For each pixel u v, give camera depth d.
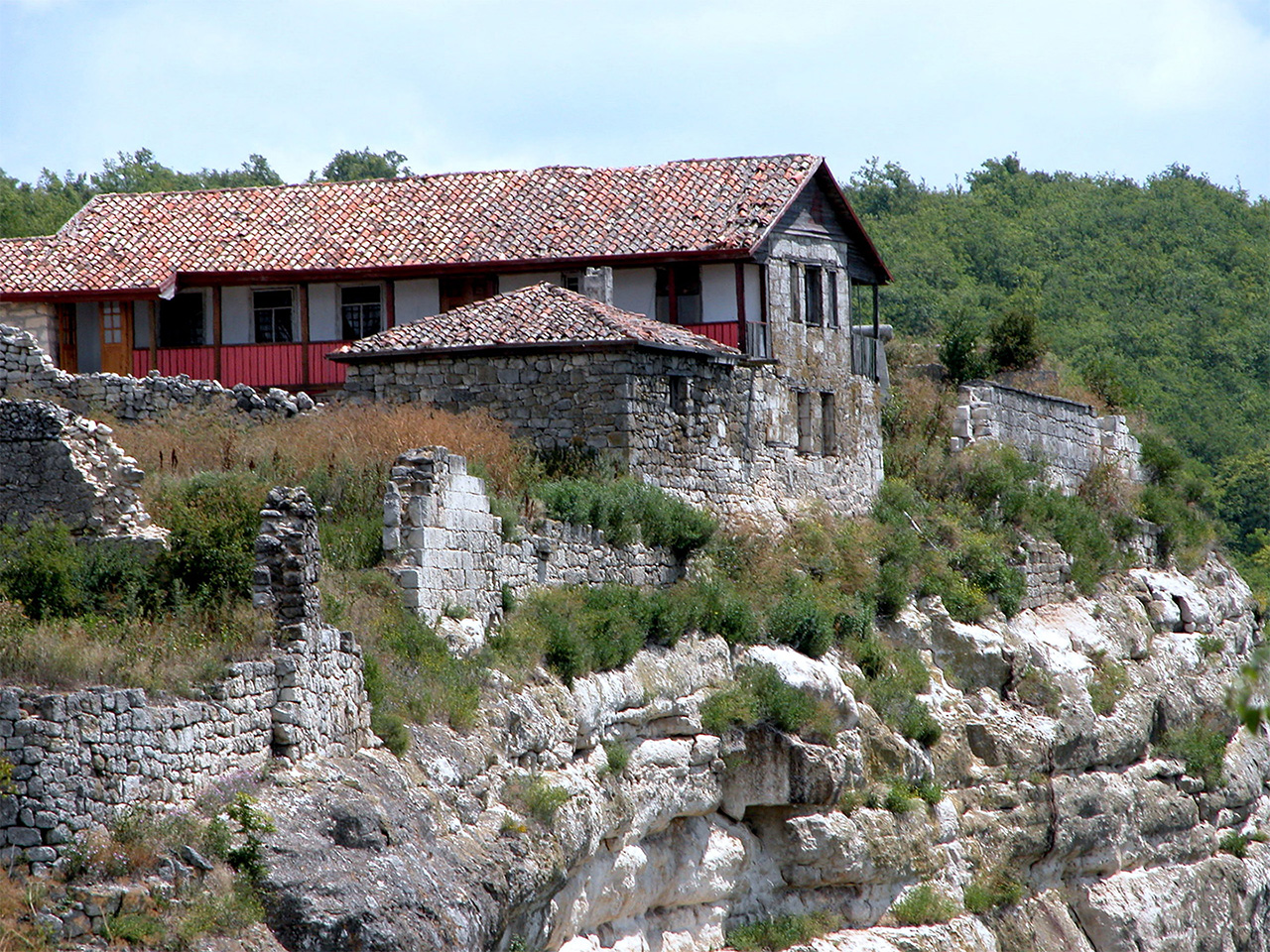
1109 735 73.69
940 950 59.53
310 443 54.50
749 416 69.94
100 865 32.19
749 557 64.94
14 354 60.12
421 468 48.81
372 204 79.50
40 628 38.12
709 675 56.12
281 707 38.38
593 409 62.25
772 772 56.00
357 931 34.28
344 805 37.19
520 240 74.75
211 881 33.31
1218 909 77.69
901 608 68.75
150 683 35.91
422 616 47.50
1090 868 71.56
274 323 77.56
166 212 80.69
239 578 43.34
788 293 74.19
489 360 63.25
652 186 76.69
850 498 76.81
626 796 50.38
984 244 194.62
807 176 75.31
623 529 58.12
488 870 40.31
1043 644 74.25
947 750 65.00
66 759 32.34
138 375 76.94
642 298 73.25
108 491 45.22
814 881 57.38
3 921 30.27
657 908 53.09
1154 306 191.75
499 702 46.59
